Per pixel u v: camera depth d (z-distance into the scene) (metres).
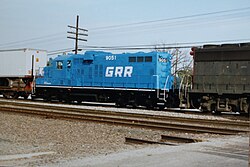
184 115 20.70
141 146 10.41
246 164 7.57
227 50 21.98
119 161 7.77
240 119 19.53
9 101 30.47
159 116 18.72
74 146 10.71
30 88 35.44
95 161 7.77
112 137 12.76
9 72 36.97
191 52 23.80
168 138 11.84
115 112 20.56
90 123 16.36
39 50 36.41
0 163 8.02
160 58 25.89
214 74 22.42
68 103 30.56
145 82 26.03
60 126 15.37
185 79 24.30
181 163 7.61
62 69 31.27
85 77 29.58
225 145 10.16
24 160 8.43
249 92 20.91
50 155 9.11
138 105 26.89
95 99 29.19
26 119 17.56
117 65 27.67
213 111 22.84
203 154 8.70
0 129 14.33
